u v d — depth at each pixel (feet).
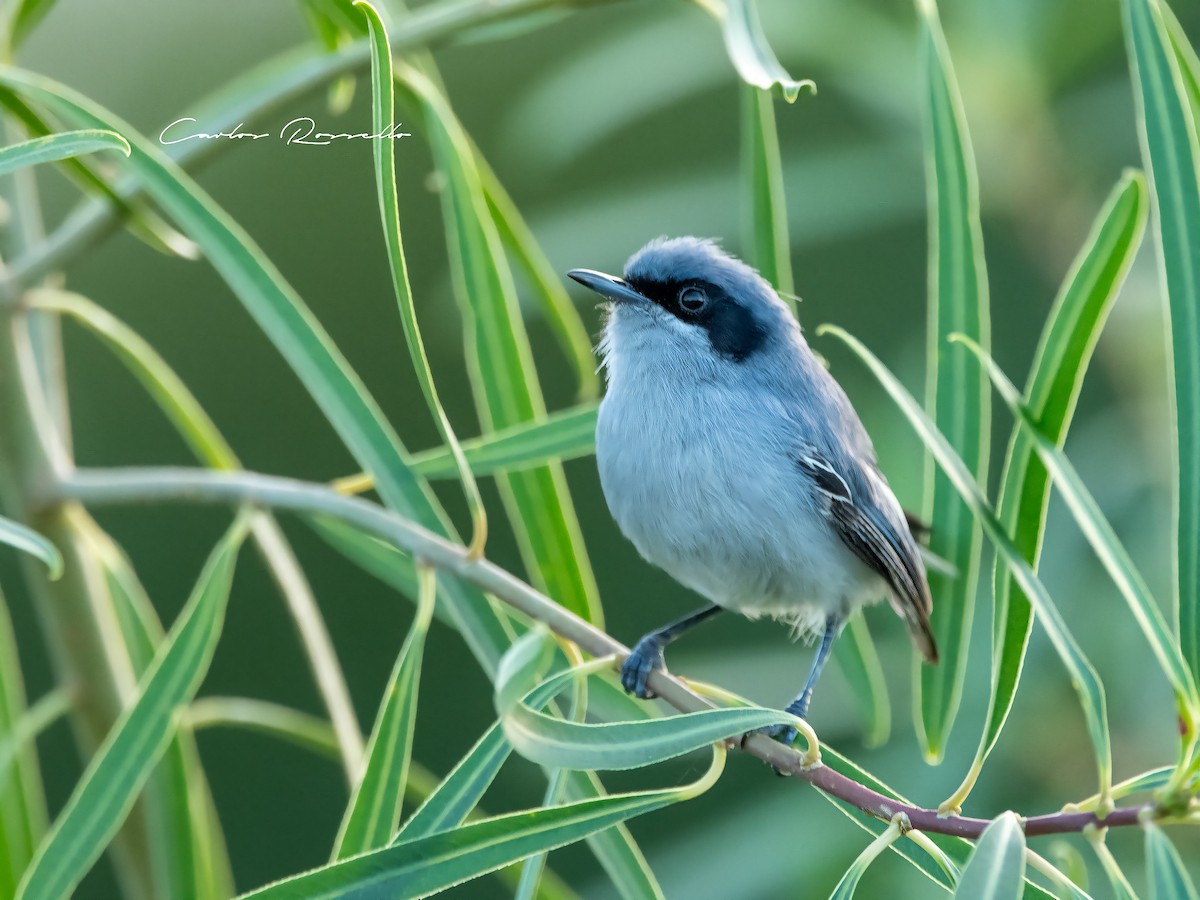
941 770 9.08
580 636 8.87
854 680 9.00
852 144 9.26
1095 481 9.11
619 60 9.19
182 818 8.95
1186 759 8.79
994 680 8.83
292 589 8.94
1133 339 9.11
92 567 8.98
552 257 9.20
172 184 8.92
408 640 8.87
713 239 9.09
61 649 8.98
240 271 8.92
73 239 8.96
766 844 9.09
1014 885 8.77
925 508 8.93
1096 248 8.86
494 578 8.87
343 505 8.90
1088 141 9.14
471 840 8.79
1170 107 8.83
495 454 8.92
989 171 9.14
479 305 8.96
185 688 8.88
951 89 8.93
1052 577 9.09
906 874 9.07
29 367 8.97
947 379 8.93
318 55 9.01
